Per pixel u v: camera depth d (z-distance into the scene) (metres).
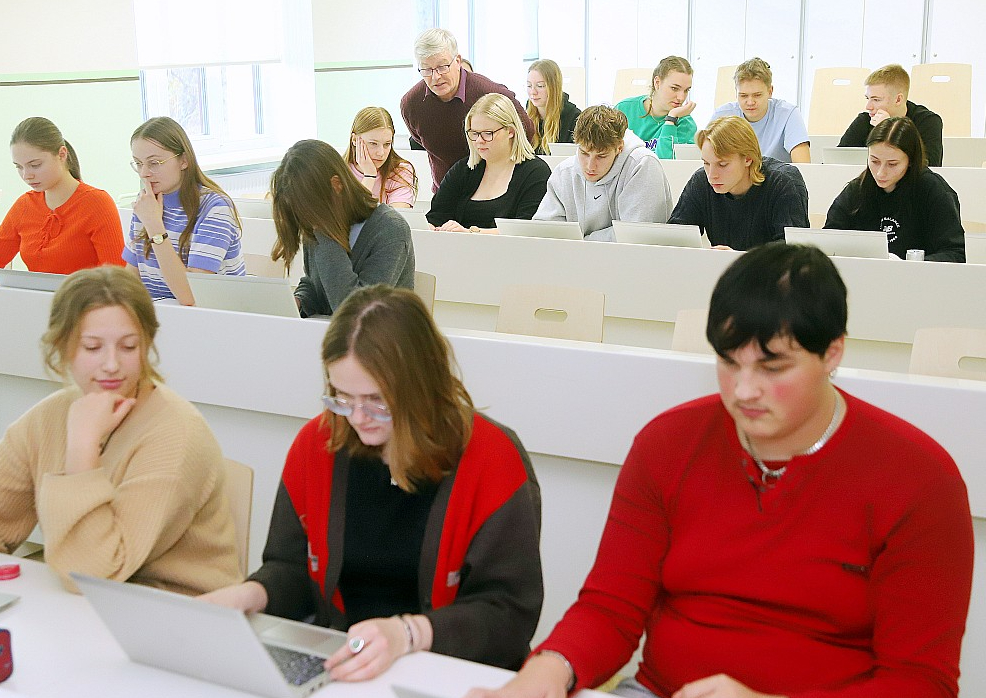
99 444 1.71
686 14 9.14
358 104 8.10
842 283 1.29
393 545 1.58
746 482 1.40
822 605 1.37
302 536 1.68
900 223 3.81
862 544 1.34
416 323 1.51
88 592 1.33
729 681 1.26
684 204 3.93
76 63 5.59
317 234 2.88
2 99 5.21
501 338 2.41
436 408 1.52
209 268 3.02
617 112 3.95
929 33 8.45
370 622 1.41
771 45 8.94
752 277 1.28
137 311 1.77
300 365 2.46
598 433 2.19
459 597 1.57
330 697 1.29
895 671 1.30
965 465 1.92
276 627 1.46
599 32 9.50
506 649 1.53
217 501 1.83
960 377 2.27
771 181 3.71
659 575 1.50
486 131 4.08
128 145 5.98
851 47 8.70
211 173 6.68
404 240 2.95
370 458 1.59
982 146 5.88
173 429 1.74
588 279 3.51
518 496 1.57
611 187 4.05
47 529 1.64
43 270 3.64
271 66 7.38
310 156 2.84
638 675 1.55
